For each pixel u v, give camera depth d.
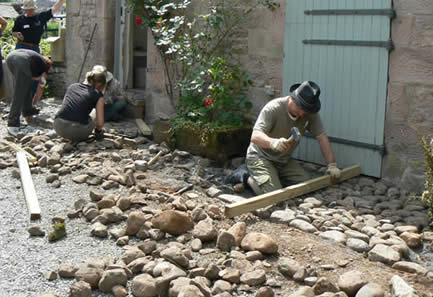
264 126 5.32
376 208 4.92
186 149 6.66
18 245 4.18
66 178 5.77
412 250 4.18
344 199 5.16
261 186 5.32
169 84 7.89
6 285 3.60
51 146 6.80
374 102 5.64
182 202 4.91
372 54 5.59
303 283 3.62
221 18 6.91
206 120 6.68
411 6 5.23
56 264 3.89
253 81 6.86
